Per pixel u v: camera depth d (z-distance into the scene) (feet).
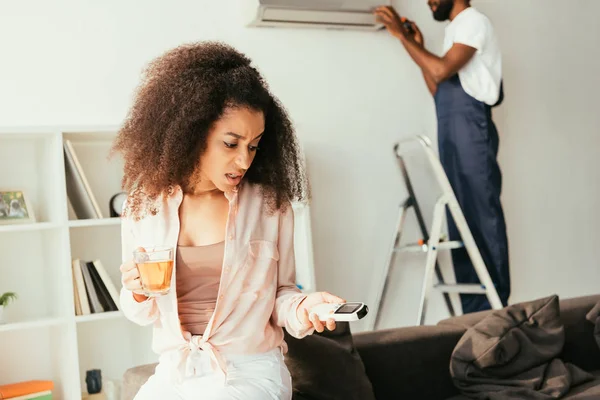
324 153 13.38
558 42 15.83
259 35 12.91
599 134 16.31
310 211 13.20
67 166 10.97
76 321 10.47
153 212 6.15
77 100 11.65
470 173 13.12
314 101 13.34
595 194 16.28
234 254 6.13
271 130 6.47
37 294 11.48
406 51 14.11
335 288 13.38
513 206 15.38
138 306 6.02
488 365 9.00
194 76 6.02
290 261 6.51
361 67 13.74
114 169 12.01
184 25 12.34
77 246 11.69
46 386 10.62
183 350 6.04
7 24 11.25
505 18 15.28
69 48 11.60
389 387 8.90
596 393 8.59
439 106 13.38
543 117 15.69
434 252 12.66
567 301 10.76
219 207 6.34
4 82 11.22
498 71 13.00
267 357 6.15
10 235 11.34
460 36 12.75
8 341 11.32
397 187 14.02
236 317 6.10
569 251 15.98
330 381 7.85
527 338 9.37
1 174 11.29
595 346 10.43
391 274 13.73
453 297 14.48
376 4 13.20
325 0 12.76
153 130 6.12
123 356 11.94
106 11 11.83
